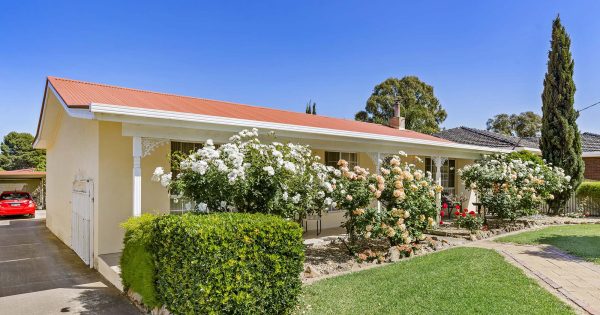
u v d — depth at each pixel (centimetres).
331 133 952
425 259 728
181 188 564
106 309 533
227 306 403
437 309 459
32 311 527
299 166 675
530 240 928
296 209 659
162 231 454
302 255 475
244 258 419
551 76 1586
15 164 4128
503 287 543
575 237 977
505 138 2116
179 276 423
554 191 1479
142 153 701
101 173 780
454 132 2420
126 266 580
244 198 593
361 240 920
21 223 1606
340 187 771
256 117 1020
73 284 661
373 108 3566
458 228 1136
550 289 544
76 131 974
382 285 559
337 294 521
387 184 814
